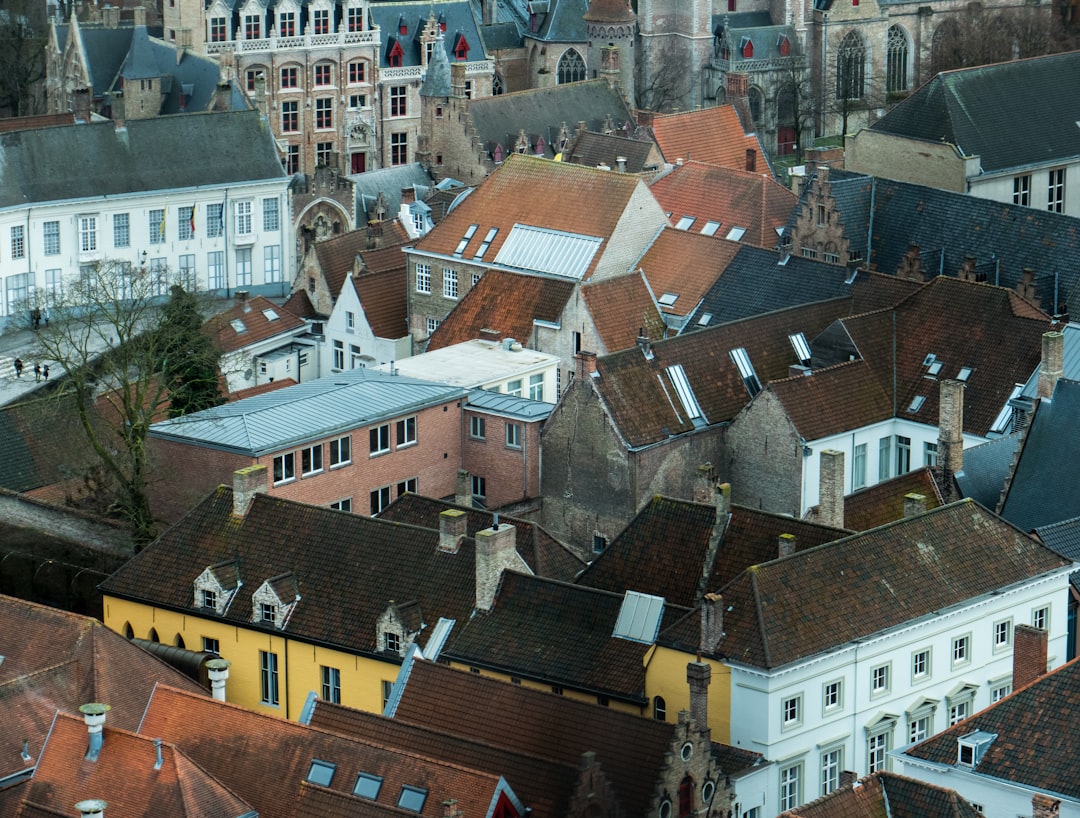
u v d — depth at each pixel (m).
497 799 171.50
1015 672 187.12
